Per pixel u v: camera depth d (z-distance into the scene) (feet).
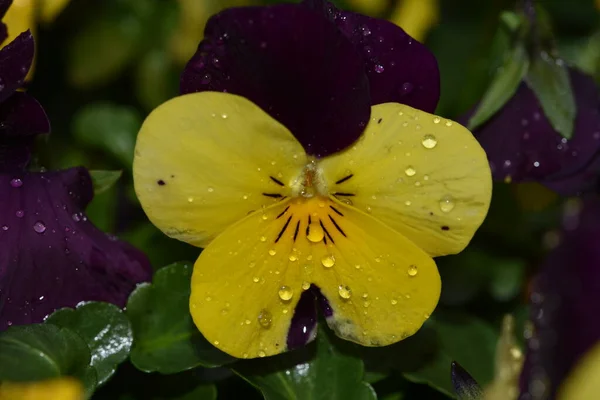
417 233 0.73
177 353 0.77
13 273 0.75
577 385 0.69
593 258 0.77
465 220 0.73
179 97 0.71
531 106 0.82
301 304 0.74
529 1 0.83
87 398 0.72
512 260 0.92
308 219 0.74
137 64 0.97
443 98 0.95
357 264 0.73
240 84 0.73
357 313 0.74
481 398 0.75
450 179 0.72
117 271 0.78
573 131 0.81
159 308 0.78
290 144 0.72
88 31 0.97
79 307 0.76
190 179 0.72
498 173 0.81
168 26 0.96
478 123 0.81
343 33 0.72
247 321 0.73
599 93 0.84
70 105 0.99
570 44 0.95
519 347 0.82
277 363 0.77
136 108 1.00
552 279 0.78
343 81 0.72
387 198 0.73
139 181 0.72
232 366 0.77
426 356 0.80
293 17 0.71
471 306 0.91
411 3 0.89
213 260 0.72
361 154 0.73
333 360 0.77
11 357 0.71
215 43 0.72
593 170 0.82
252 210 0.73
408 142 0.72
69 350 0.72
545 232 0.91
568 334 0.76
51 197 0.76
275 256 0.73
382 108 0.73
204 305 0.73
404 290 0.73
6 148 0.77
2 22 0.79
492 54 0.85
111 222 0.89
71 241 0.76
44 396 0.70
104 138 0.94
